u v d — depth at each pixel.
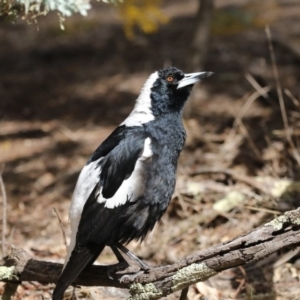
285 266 9.47
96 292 8.59
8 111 17.39
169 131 8.13
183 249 10.37
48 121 16.56
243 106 14.55
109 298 8.62
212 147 13.48
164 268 6.98
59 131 15.87
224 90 16.28
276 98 14.94
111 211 7.52
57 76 19.33
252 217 10.74
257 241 6.49
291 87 15.27
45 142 15.42
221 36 20.34
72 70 19.62
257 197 10.93
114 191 7.55
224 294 8.93
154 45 20.53
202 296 8.73
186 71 14.71
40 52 21.45
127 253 7.59
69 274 7.13
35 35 23.31
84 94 17.80
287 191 11.05
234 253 6.53
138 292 7.03
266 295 8.79
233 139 13.53
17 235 11.62
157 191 7.74
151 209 7.75
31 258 7.65
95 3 27.59
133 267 7.39
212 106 15.51
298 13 22.22
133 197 7.59
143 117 8.25
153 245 10.39
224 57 18.33
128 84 17.92
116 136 8.00
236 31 20.55
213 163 12.78
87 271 7.46
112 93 17.56
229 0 24.58
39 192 13.25
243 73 17.03
